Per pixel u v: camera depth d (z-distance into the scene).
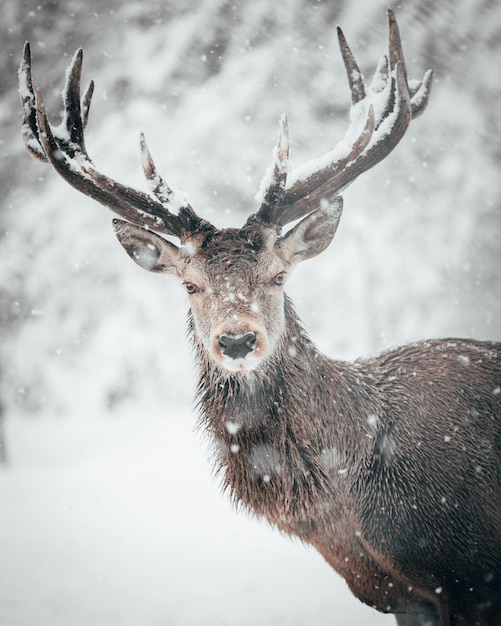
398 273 32.34
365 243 32.50
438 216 33.25
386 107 10.30
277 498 8.71
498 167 34.53
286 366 8.88
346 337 32.34
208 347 8.90
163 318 33.00
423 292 32.19
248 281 8.82
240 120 34.03
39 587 12.67
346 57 10.61
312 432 8.78
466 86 36.03
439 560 8.60
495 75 36.06
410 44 36.91
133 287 32.94
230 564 13.57
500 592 8.59
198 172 32.91
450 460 8.91
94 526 16.34
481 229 33.31
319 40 36.25
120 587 12.58
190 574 13.12
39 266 32.66
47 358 32.94
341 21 36.75
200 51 36.06
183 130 33.66
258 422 8.77
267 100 34.66
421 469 8.86
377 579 9.02
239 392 8.86
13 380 33.28
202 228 9.42
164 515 16.98
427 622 9.18
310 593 11.96
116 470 21.81
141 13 37.31
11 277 32.50
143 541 15.16
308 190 9.56
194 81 35.25
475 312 32.47
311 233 9.56
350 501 8.84
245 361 8.45
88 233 32.94
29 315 32.75
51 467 23.44
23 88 10.23
